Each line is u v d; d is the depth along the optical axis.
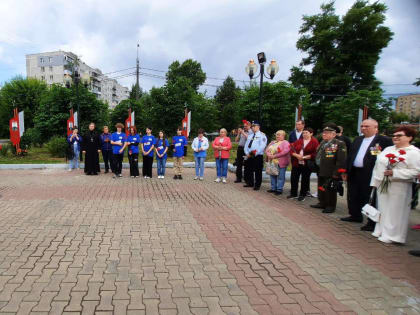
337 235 4.75
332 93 30.06
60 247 4.04
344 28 29.19
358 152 5.30
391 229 4.41
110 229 4.81
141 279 3.21
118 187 8.38
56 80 72.88
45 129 18.77
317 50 31.05
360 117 11.89
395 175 4.25
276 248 4.17
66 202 6.54
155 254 3.87
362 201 5.32
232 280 3.23
